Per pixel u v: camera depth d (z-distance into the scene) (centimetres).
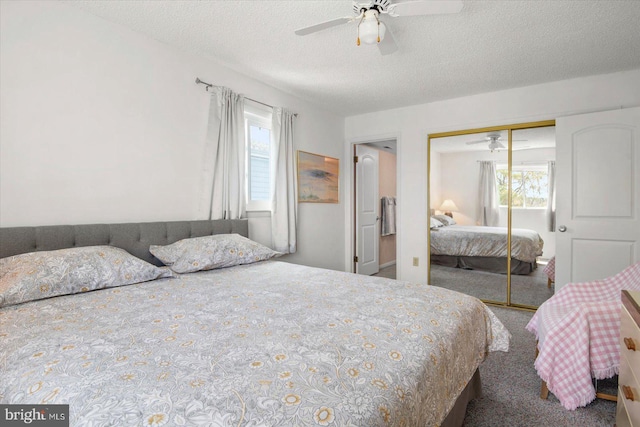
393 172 580
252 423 66
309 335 110
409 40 239
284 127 339
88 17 209
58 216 197
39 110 189
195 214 269
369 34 169
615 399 171
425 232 395
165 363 89
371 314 133
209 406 71
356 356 96
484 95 355
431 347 109
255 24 221
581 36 232
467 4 196
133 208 231
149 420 67
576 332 170
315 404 73
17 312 133
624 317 136
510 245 353
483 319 165
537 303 342
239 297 157
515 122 338
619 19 211
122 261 183
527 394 185
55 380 82
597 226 289
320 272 220
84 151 208
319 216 407
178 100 257
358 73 301
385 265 555
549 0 192
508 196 352
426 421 97
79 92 205
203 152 274
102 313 133
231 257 237
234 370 86
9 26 179
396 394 83
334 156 432
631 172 276
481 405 175
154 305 144
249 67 290
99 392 76
